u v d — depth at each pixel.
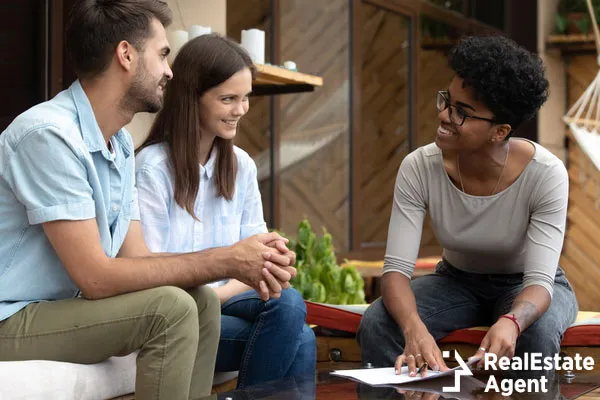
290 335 3.08
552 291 3.16
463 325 3.44
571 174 9.91
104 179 2.74
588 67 9.96
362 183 7.70
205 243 3.34
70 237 2.54
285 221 6.79
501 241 3.30
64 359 2.60
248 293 3.15
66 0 4.37
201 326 2.83
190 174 3.22
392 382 2.66
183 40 4.25
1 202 2.60
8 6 4.19
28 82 4.28
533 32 9.52
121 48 2.68
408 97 8.32
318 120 7.15
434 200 3.33
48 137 2.54
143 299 2.57
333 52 7.32
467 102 3.05
